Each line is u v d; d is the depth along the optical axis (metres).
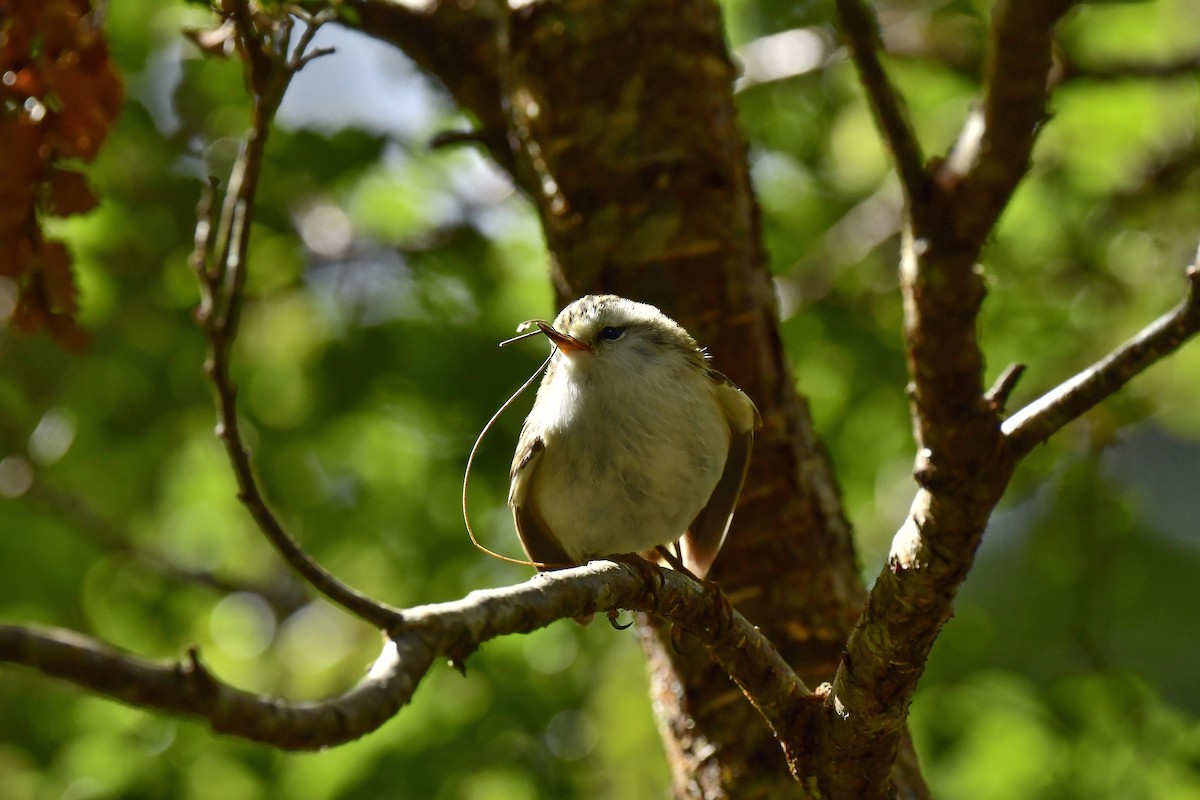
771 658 5.98
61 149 4.54
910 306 4.27
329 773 11.12
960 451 4.48
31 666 2.82
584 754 11.95
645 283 7.83
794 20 13.60
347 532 12.88
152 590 13.60
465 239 13.12
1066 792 10.94
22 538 12.69
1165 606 15.16
